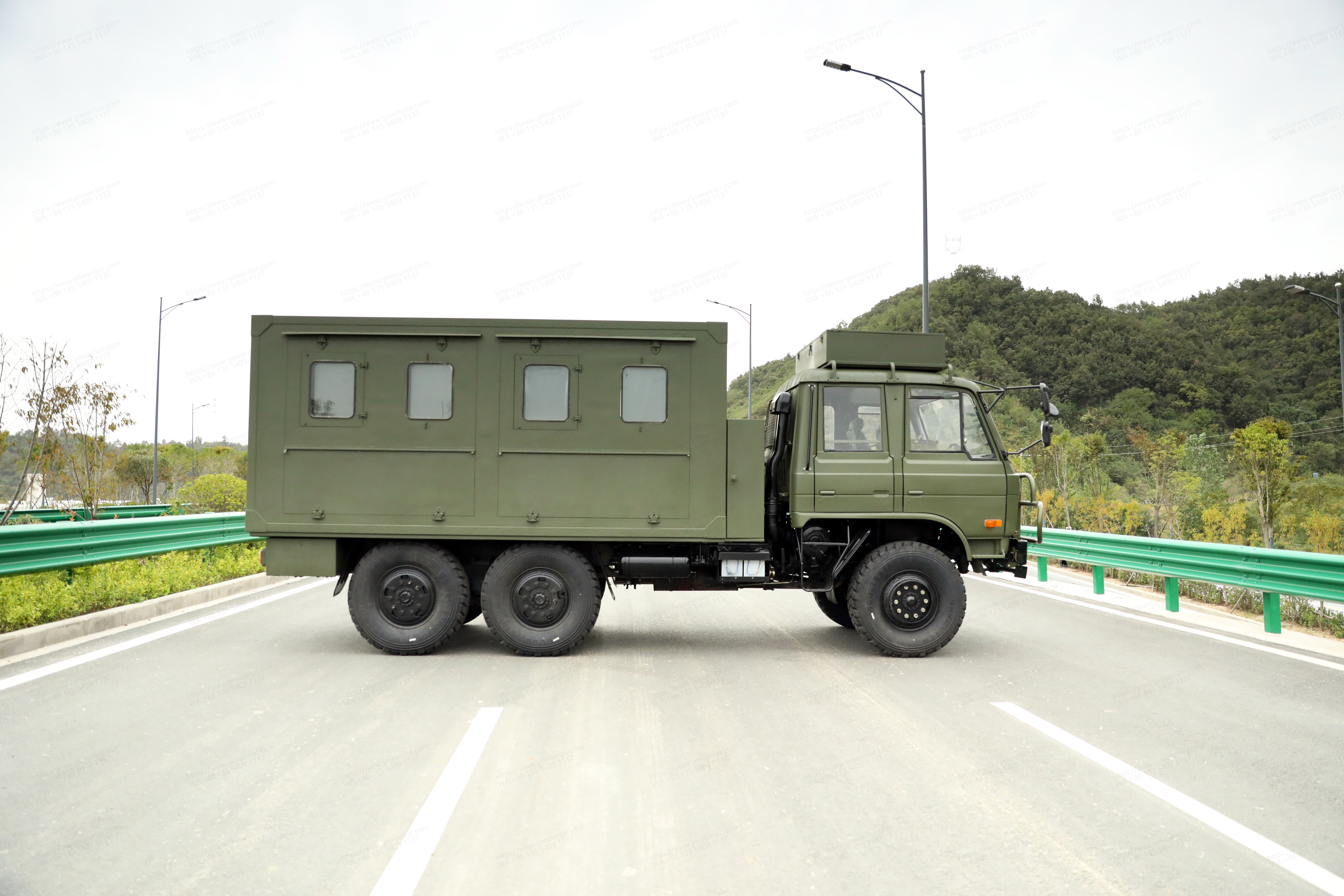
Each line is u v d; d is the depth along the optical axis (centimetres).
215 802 426
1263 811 427
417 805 425
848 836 393
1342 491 3183
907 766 493
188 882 340
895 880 348
